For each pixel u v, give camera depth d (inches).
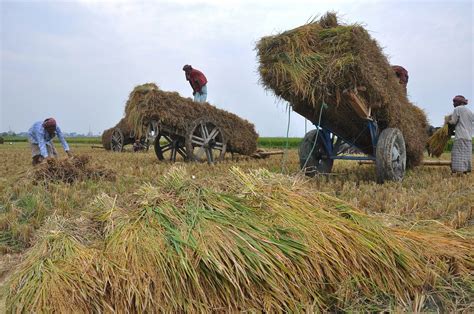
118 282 105.2
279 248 117.1
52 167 296.8
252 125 534.3
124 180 305.9
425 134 362.6
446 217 202.7
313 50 255.1
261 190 139.2
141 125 435.2
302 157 321.1
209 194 133.9
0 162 517.0
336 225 129.0
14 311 99.1
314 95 255.9
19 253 166.9
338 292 116.3
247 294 110.0
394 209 201.3
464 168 366.9
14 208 209.2
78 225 131.9
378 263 124.1
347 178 325.1
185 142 454.0
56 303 98.3
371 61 256.5
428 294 123.8
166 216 123.3
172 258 109.7
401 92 298.5
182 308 105.3
